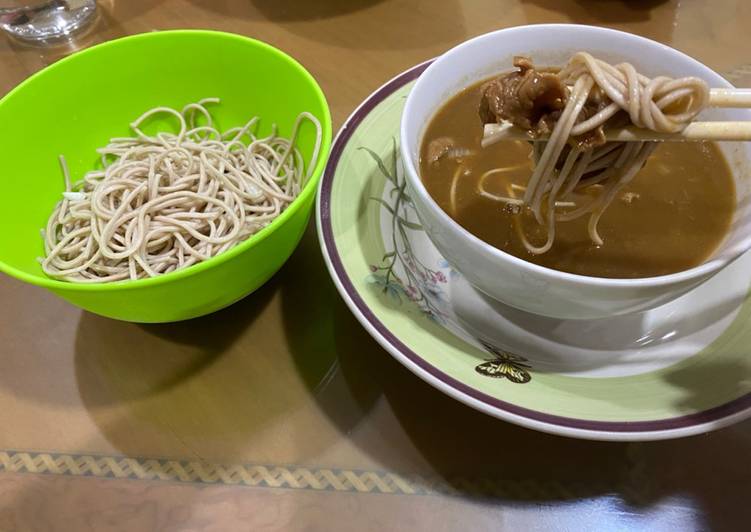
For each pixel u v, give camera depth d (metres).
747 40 0.41
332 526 0.24
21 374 0.28
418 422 0.27
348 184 0.29
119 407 0.27
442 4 0.46
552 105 0.22
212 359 0.29
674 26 0.43
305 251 0.32
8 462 0.26
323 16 0.45
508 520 0.24
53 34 0.45
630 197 0.28
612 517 0.24
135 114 0.35
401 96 0.32
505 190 0.29
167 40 0.33
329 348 0.29
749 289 0.26
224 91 0.35
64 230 0.31
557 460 0.25
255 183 0.33
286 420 0.27
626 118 0.22
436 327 0.25
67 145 0.33
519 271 0.22
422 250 0.29
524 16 0.44
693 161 0.29
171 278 0.23
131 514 0.24
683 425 0.21
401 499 0.24
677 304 0.27
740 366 0.23
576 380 0.24
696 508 0.24
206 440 0.26
